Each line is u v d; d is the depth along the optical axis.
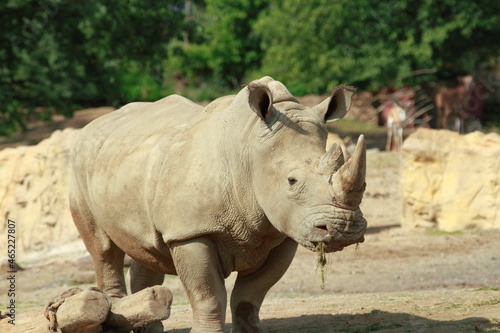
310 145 19.27
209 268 20.52
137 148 22.36
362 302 29.38
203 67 164.50
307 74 120.44
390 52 116.12
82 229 25.20
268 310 28.72
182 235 20.39
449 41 120.75
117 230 22.91
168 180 20.78
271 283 22.20
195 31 95.56
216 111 21.34
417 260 43.59
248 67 162.62
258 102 19.39
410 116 111.44
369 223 58.06
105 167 23.28
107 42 90.00
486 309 25.22
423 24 116.25
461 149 52.31
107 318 19.69
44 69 97.56
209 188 20.30
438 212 52.56
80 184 24.62
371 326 23.50
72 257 48.66
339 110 20.16
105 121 24.97
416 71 116.56
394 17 117.62
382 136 119.38
